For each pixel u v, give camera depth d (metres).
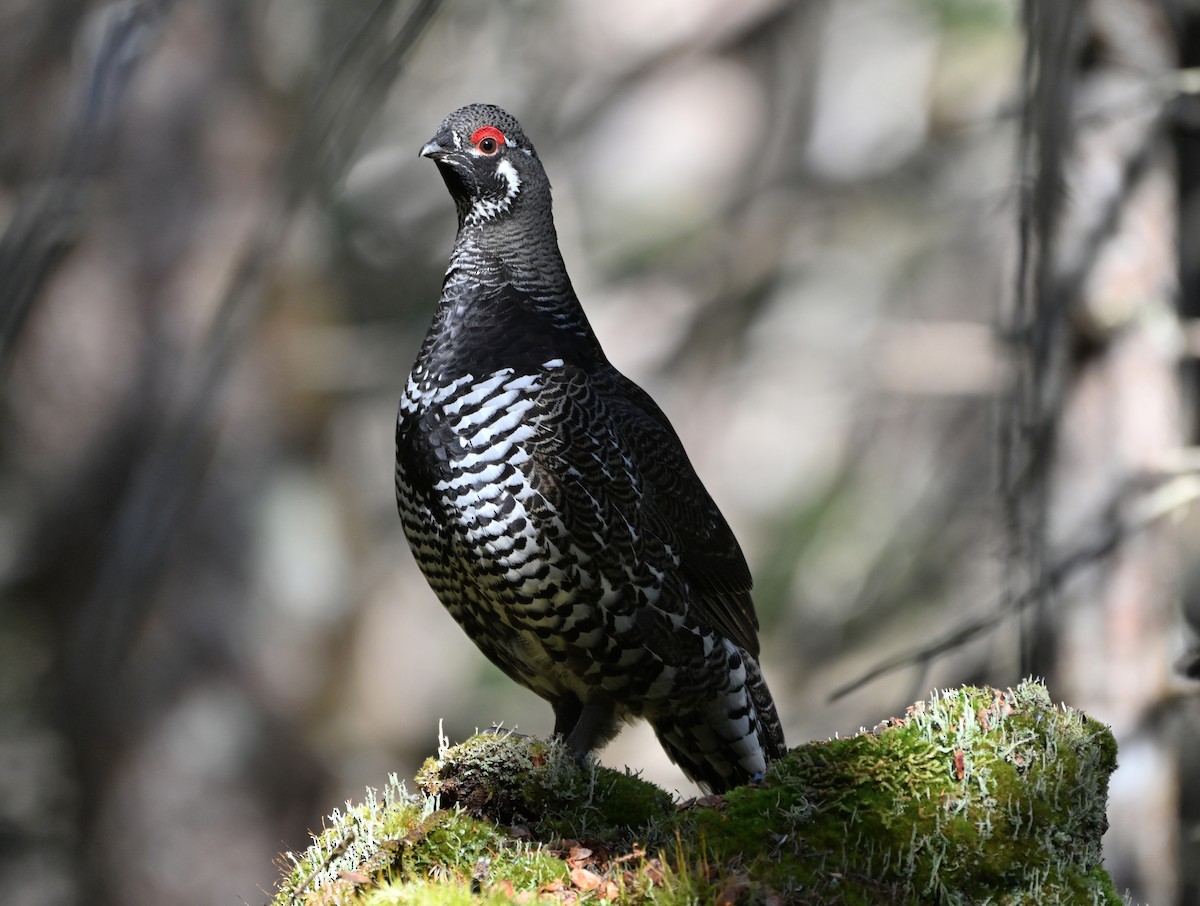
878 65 17.86
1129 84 9.09
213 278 13.34
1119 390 9.08
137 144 13.35
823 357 17.16
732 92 17.67
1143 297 9.12
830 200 16.77
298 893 5.04
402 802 5.38
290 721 13.97
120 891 13.55
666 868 4.69
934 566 13.93
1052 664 9.12
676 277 16.77
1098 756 5.05
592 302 16.86
